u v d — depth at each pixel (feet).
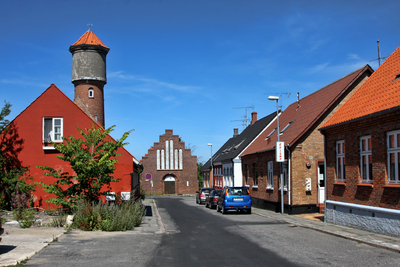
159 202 117.29
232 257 27.27
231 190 69.87
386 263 24.81
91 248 30.78
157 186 179.93
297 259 26.32
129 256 27.61
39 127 58.75
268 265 24.50
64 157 50.01
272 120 110.42
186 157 182.09
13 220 45.85
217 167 145.79
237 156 111.86
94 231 41.45
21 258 25.90
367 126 40.91
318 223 49.01
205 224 51.49
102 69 122.52
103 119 123.24
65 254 28.07
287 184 66.08
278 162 71.67
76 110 59.72
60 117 59.31
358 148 43.04
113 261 25.76
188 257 27.35
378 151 38.78
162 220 58.23
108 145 51.96
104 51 123.75
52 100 59.47
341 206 46.06
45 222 45.21
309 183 64.75
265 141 89.76
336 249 30.25
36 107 59.06
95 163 47.75
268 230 43.29
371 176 41.19
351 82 64.80
